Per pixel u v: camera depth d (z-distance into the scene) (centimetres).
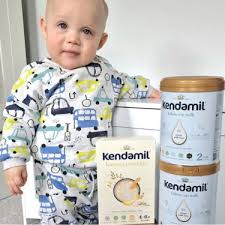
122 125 75
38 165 75
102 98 74
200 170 56
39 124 73
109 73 78
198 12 89
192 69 94
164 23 93
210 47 90
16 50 113
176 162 57
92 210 77
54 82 71
